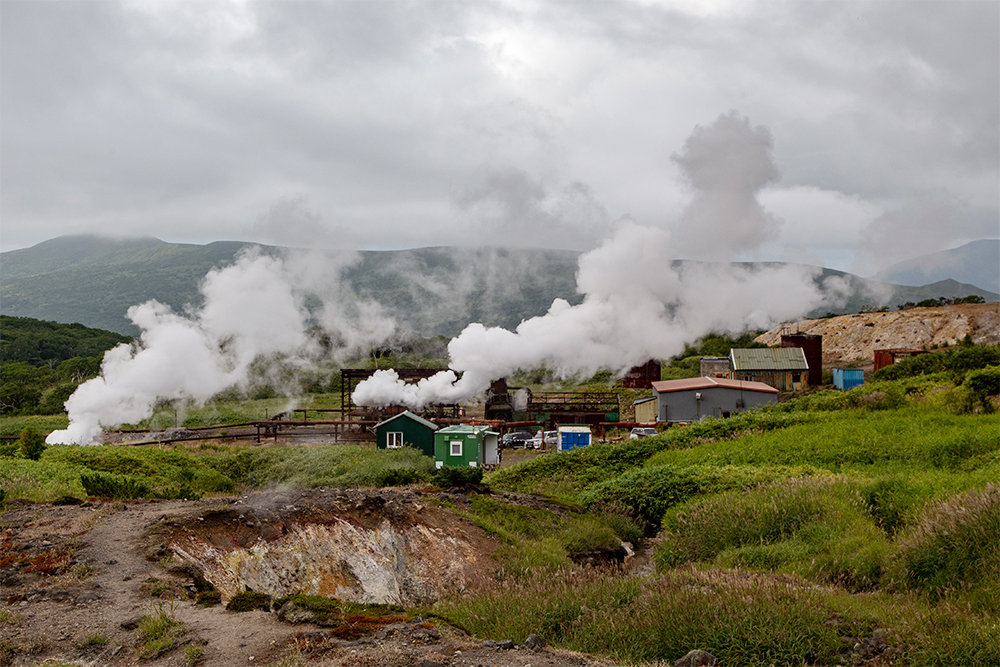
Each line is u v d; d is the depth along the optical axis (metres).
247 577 11.70
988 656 7.50
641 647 8.52
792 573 11.85
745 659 8.09
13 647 7.05
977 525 10.81
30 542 10.99
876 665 7.89
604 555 17.27
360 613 7.96
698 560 14.52
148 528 11.80
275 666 6.54
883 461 21.31
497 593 11.02
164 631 7.39
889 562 11.45
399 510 15.64
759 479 20.34
